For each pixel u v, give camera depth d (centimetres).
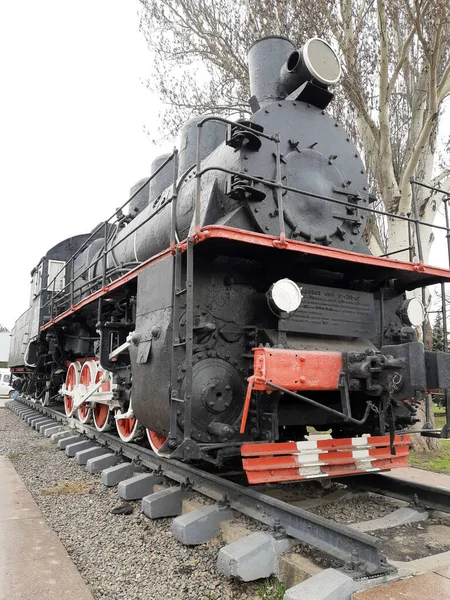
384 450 432
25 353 1292
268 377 346
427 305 886
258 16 1027
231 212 423
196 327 385
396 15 782
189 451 341
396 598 249
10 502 502
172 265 394
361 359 373
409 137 965
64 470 657
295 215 439
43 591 307
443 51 888
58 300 1006
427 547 346
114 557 370
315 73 479
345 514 422
